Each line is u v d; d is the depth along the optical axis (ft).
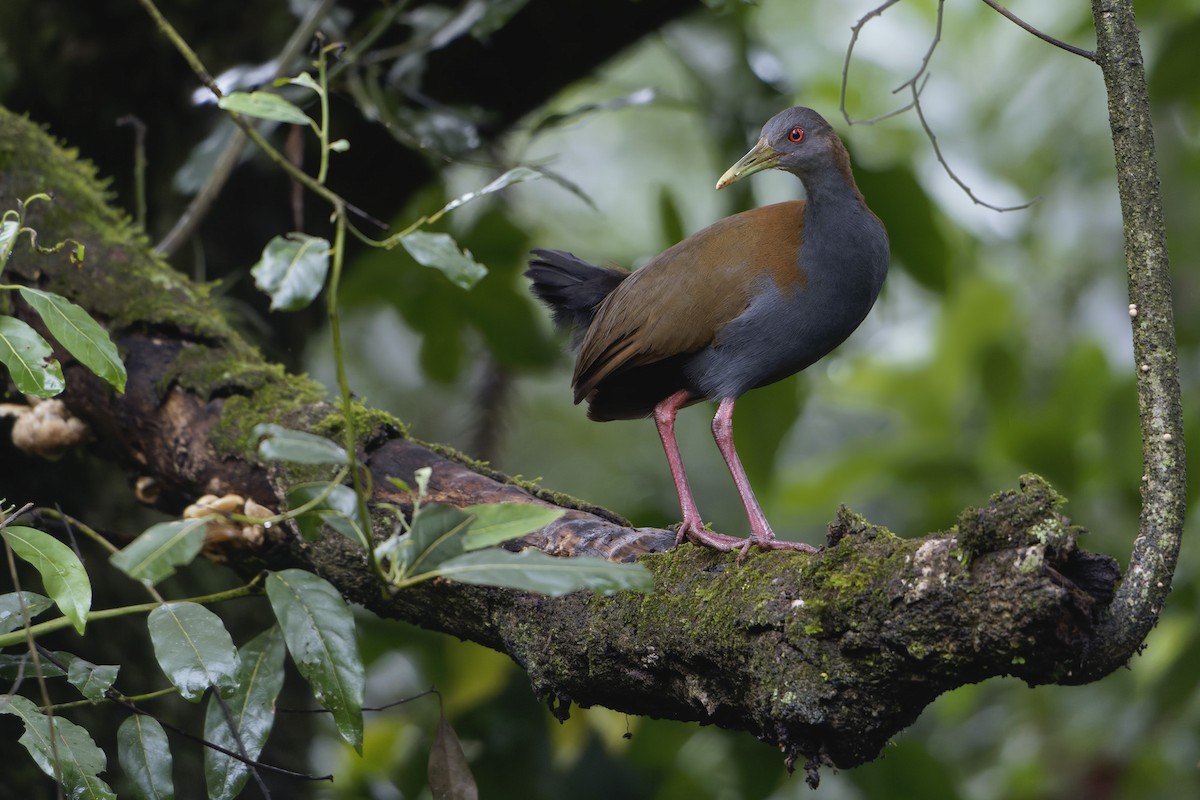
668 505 39.27
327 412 24.41
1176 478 15.64
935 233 36.63
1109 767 38.99
